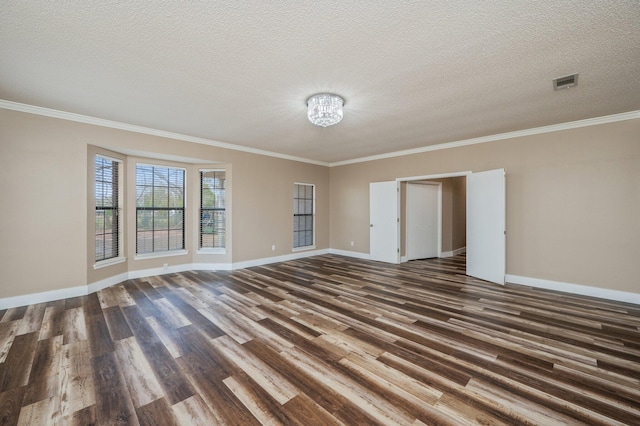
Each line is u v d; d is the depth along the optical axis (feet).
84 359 7.19
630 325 9.36
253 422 5.10
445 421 5.11
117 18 5.98
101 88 9.48
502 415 5.26
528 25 6.19
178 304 11.32
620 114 11.73
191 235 17.71
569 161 13.01
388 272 17.15
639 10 5.63
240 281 14.89
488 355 7.44
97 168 13.52
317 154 20.66
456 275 16.39
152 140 14.40
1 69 8.20
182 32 6.48
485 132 14.64
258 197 19.12
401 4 5.55
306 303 11.46
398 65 7.95
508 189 14.79
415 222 21.79
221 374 6.57
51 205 11.73
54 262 11.80
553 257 13.47
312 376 6.50
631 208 11.66
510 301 11.75
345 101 10.45
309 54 7.41
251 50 7.23
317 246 23.44
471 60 7.68
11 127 10.85
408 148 18.49
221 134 15.14
